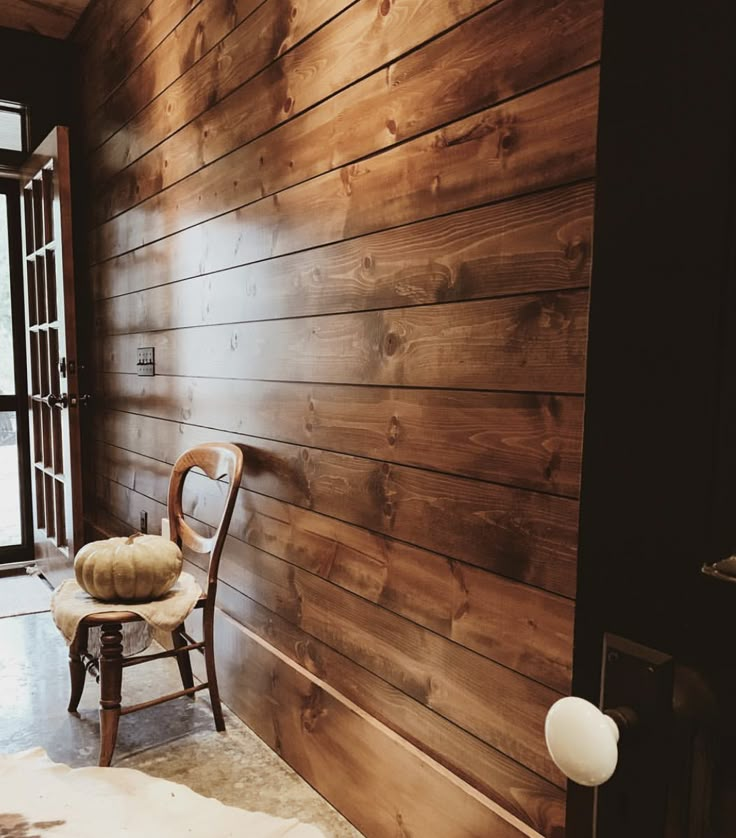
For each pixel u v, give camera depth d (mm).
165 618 2039
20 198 4012
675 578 501
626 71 520
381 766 1692
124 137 3188
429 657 1571
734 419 458
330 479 1895
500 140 1334
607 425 549
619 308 534
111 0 3225
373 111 1660
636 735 529
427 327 1531
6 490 4195
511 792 1374
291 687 2068
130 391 3289
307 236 1935
